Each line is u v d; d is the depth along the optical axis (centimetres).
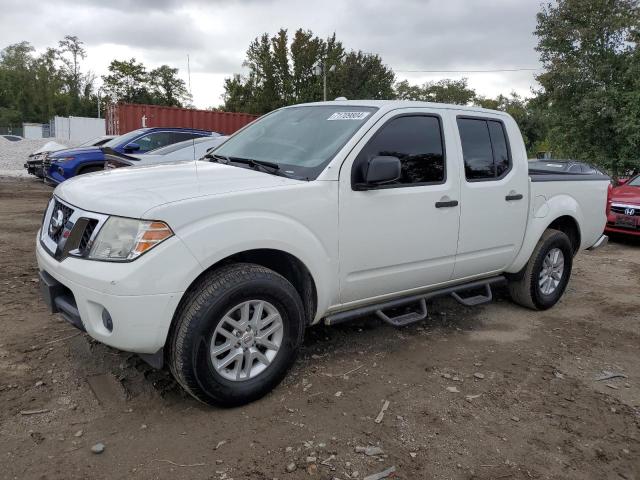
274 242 328
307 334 452
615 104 2217
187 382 306
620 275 740
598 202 596
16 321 442
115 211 298
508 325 509
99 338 301
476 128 462
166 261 290
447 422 328
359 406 340
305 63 4303
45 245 349
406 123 407
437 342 455
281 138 419
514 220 489
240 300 316
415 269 417
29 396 328
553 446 310
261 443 294
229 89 4816
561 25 2327
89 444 286
